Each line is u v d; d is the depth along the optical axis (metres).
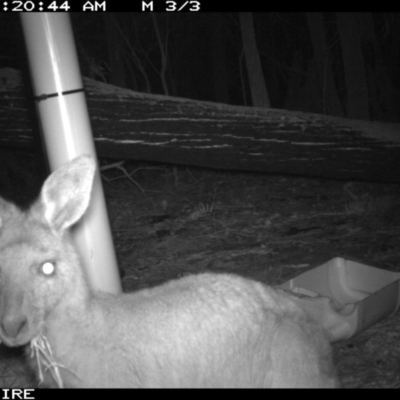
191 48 9.58
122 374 2.10
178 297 2.12
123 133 3.21
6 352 2.75
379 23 7.59
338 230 3.82
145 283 3.25
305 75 7.64
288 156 3.40
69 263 2.11
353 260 2.92
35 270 2.08
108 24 7.39
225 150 3.32
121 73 7.55
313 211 4.30
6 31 5.58
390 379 2.48
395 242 3.50
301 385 2.08
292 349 2.09
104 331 2.10
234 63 9.84
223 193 5.04
